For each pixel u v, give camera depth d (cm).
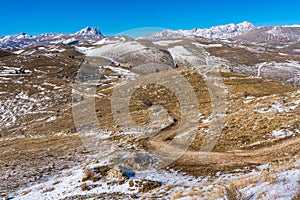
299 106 3575
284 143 2530
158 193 1759
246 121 3319
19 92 9681
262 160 2203
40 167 3142
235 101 5016
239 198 1180
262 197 1124
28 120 6962
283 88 6128
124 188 1964
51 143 4512
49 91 9569
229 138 2892
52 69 14675
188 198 1504
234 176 1922
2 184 2655
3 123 6981
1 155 4050
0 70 14050
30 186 2530
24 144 4744
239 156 2397
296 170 1400
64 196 2014
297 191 1065
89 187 2088
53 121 6419
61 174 2750
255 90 5953
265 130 2903
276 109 3612
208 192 1521
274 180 1302
